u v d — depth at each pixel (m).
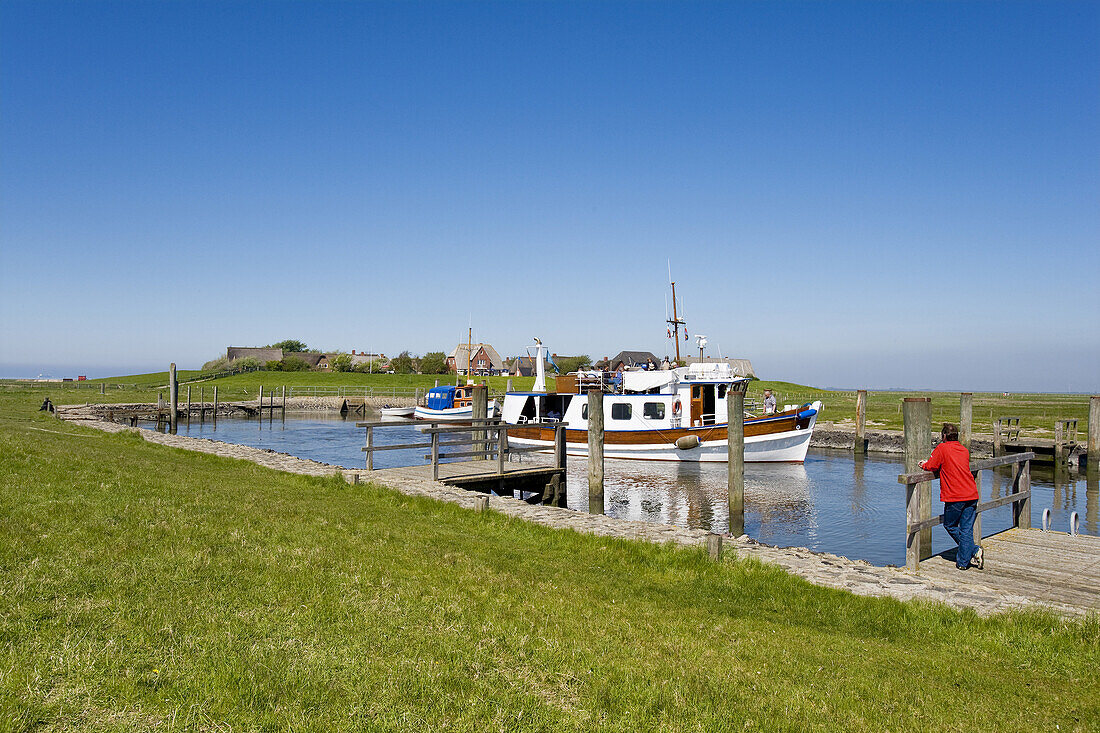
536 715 4.94
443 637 6.17
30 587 5.98
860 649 7.47
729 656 6.80
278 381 101.81
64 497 9.72
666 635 7.27
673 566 10.66
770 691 5.98
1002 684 6.69
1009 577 10.71
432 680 5.24
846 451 45.34
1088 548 12.34
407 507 14.16
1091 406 32.81
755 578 10.07
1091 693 6.57
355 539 9.66
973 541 11.66
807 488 29.94
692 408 34.94
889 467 37.06
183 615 5.86
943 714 5.84
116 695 4.48
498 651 6.05
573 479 31.28
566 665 5.93
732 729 5.16
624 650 6.56
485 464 21.91
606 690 5.52
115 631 5.36
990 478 33.06
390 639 5.97
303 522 10.38
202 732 4.18
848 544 20.00
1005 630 8.05
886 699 6.07
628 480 31.00
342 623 6.20
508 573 9.05
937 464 11.38
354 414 79.38
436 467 18.78
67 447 16.84
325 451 42.28
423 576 8.18
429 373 116.62
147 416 61.88
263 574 7.28
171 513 9.54
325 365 132.75
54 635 5.16
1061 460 35.19
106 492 10.49
